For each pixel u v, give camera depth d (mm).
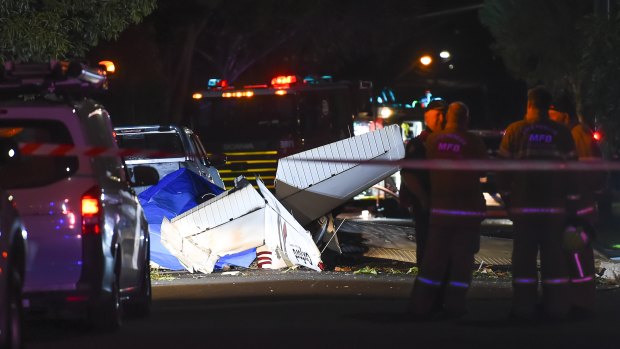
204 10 128875
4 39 57812
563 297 37938
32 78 37438
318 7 157500
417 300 38750
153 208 57156
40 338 36031
